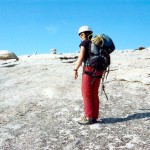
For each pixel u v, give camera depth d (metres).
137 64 9.75
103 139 4.60
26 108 6.34
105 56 4.90
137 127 4.95
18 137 4.89
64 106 6.23
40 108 6.28
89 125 5.12
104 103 6.27
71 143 4.53
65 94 7.11
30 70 10.93
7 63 13.59
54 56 14.46
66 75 9.33
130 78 7.79
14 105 6.59
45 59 13.86
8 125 5.45
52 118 5.61
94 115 5.13
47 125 5.29
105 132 4.82
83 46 4.89
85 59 4.97
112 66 9.92
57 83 8.23
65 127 5.12
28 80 9.12
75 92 7.20
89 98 5.07
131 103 6.23
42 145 4.55
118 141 4.51
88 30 4.99
